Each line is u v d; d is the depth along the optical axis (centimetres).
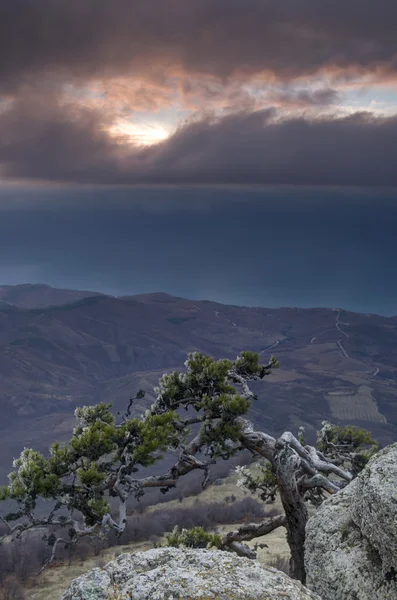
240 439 1875
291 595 534
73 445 1599
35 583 5525
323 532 861
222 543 2033
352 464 2356
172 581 546
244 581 550
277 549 5306
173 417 1794
